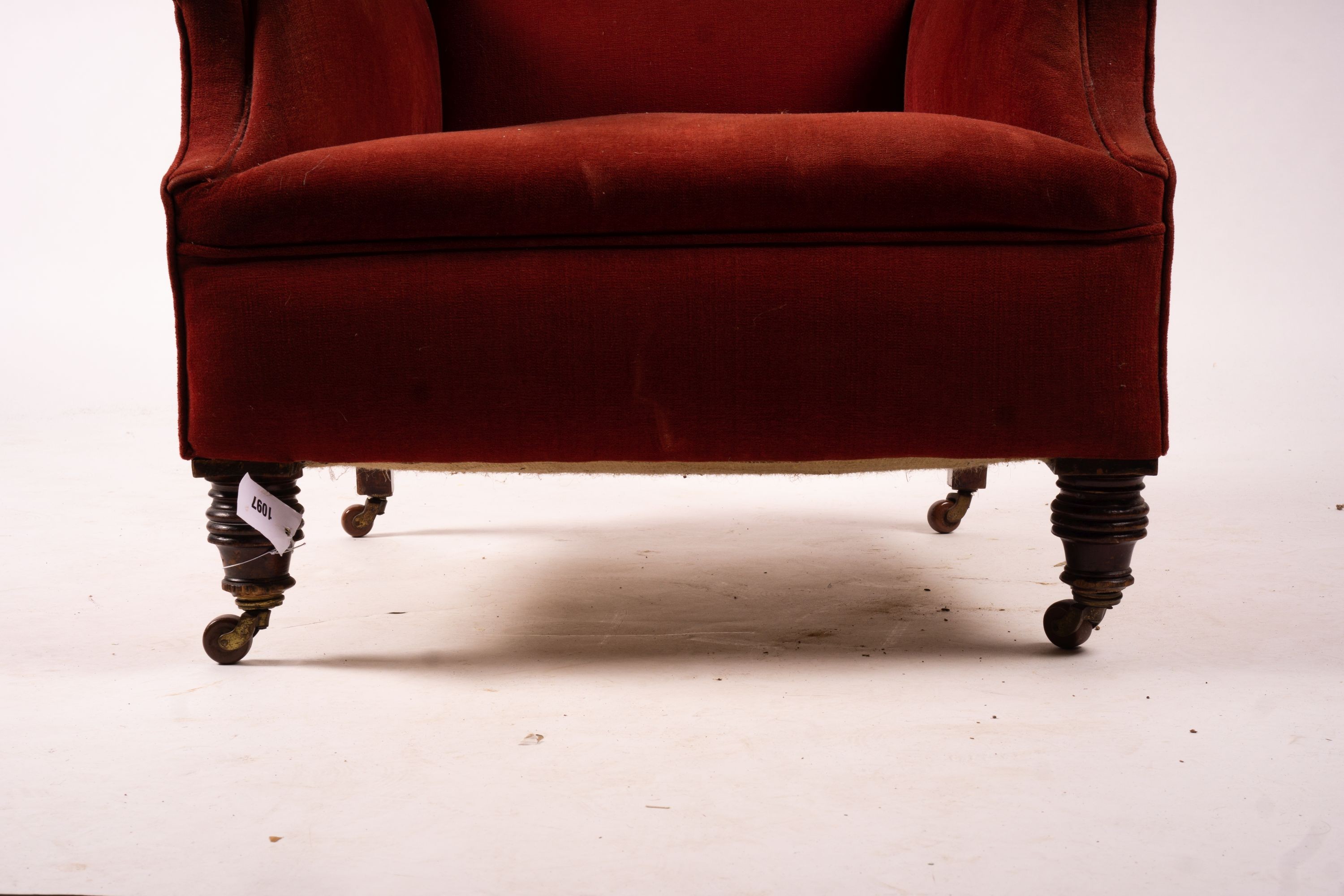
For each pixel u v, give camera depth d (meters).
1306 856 0.68
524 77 1.65
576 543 1.74
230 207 0.99
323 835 0.72
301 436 1.02
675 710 0.95
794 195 0.96
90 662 1.12
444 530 1.87
